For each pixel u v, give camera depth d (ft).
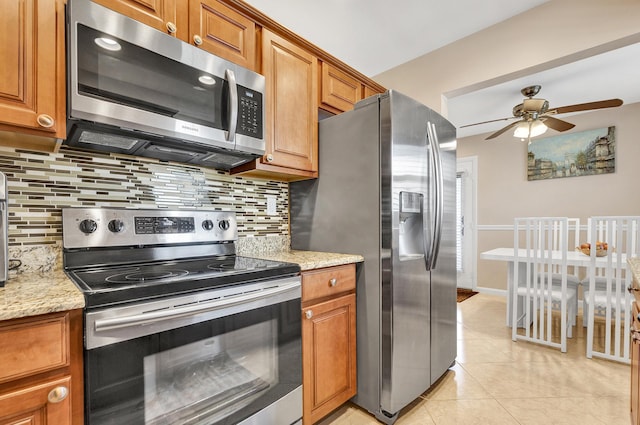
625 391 6.52
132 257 4.66
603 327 10.37
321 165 6.46
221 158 5.29
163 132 4.05
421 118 6.08
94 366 2.85
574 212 13.73
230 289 3.87
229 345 3.87
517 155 15.24
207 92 4.51
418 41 8.41
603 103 8.73
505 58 7.59
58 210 4.25
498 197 15.75
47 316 2.64
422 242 6.23
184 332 3.45
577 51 6.66
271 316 4.37
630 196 12.57
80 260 4.26
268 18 5.45
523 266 10.66
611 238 8.02
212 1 4.79
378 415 5.53
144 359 3.16
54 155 4.26
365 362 5.74
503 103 12.30
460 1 6.93
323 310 5.17
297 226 6.99
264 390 4.26
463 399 6.25
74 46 3.42
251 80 5.08
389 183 5.40
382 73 10.00
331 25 7.71
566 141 13.91
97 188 4.61
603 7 6.41
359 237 5.85
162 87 4.07
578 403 6.10
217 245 5.66
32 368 2.55
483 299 14.39
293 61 5.90
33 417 2.59
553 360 7.99
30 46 3.23
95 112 3.53
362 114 5.79
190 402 3.51
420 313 6.02
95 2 3.68
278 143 5.59
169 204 5.34
